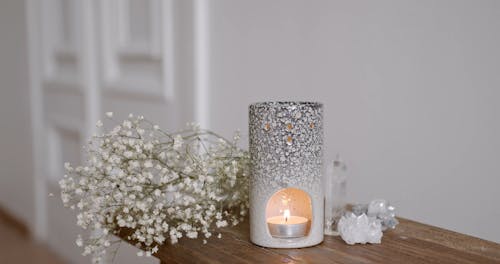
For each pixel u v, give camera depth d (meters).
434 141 0.99
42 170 2.09
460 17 0.94
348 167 1.11
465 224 0.97
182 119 1.37
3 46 2.35
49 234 2.07
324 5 1.11
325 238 0.78
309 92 1.15
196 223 0.82
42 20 2.00
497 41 0.91
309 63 1.14
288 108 0.72
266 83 1.21
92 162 0.78
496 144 0.92
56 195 1.98
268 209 0.79
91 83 1.72
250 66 1.24
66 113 1.90
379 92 1.05
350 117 1.10
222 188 0.83
